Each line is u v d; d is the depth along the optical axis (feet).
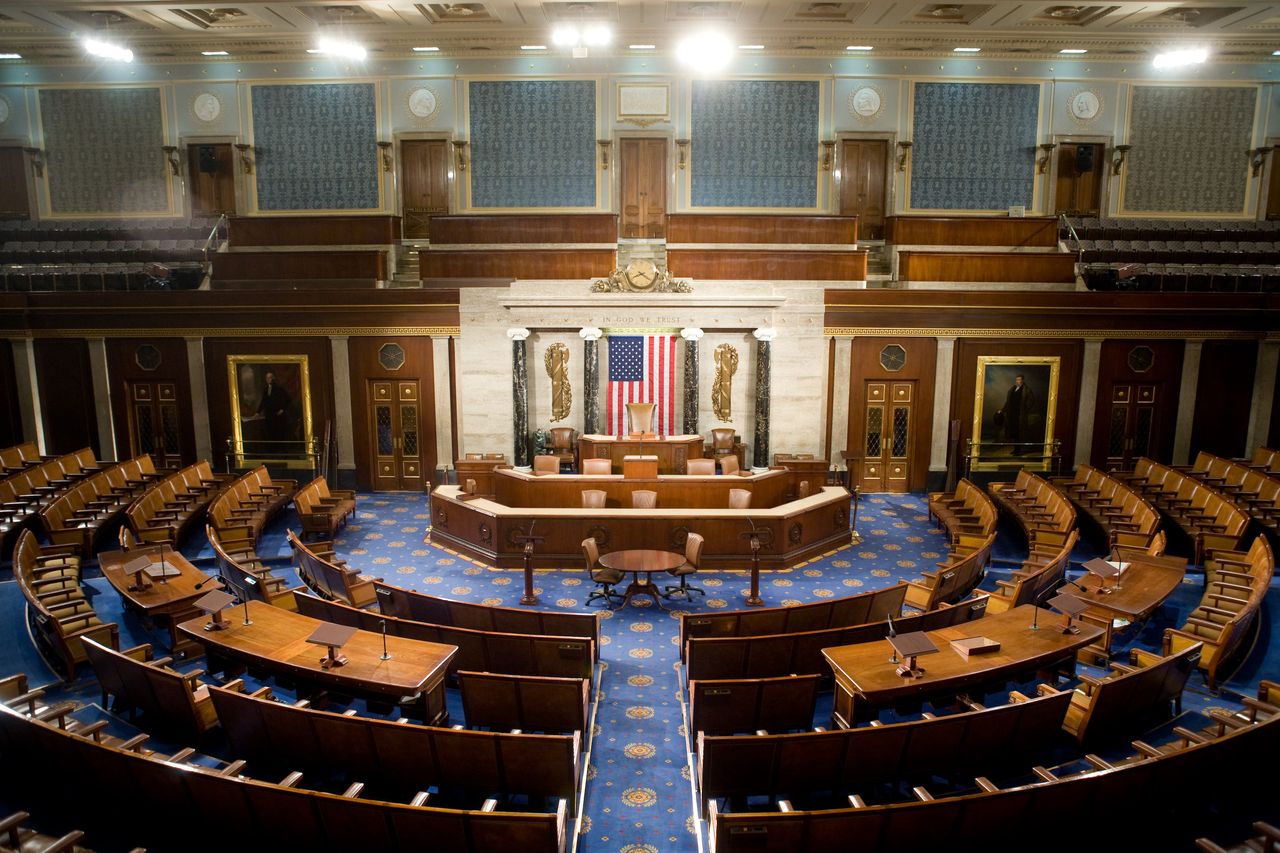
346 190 66.80
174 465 59.31
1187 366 57.06
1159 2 53.52
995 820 17.21
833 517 46.01
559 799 21.38
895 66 64.90
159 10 56.03
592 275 56.24
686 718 26.73
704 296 55.72
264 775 21.86
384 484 59.16
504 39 62.49
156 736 24.53
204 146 67.31
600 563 37.14
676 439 53.88
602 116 65.51
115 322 57.47
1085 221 65.92
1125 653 31.22
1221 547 39.68
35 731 19.45
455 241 58.70
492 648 26.63
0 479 48.88
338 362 57.62
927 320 56.54
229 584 35.12
